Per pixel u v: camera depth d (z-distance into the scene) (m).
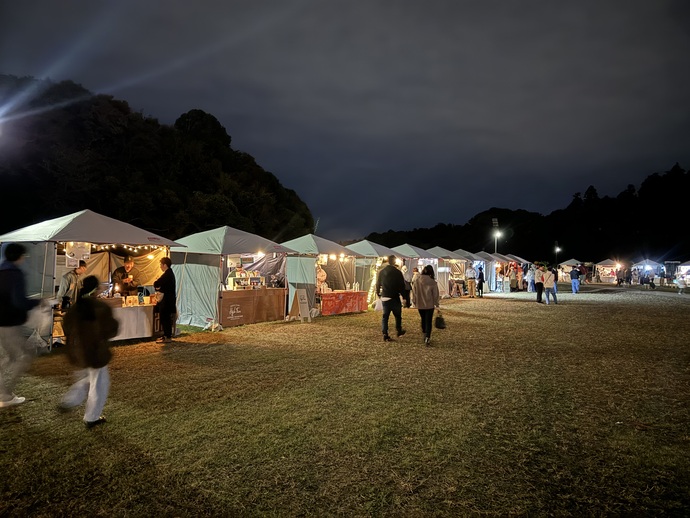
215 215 33.66
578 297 24.83
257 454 4.05
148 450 4.12
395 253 20.23
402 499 3.33
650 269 47.12
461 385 6.37
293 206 48.69
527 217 97.94
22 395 5.76
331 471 3.75
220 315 11.79
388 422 4.87
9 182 27.44
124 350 8.80
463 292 24.64
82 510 3.15
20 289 5.28
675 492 3.45
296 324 12.83
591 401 5.70
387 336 10.02
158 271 13.66
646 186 82.19
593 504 3.27
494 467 3.85
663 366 7.65
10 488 3.44
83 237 9.13
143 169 35.84
